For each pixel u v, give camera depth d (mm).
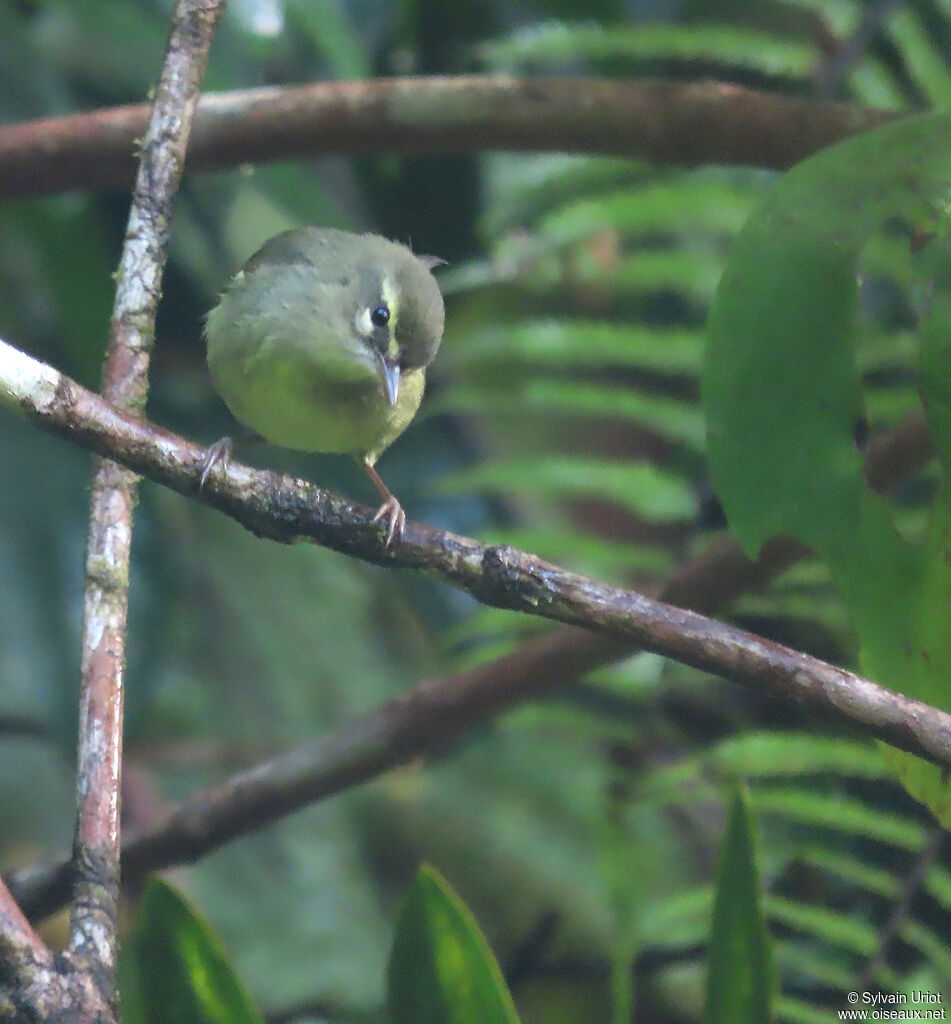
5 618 8594
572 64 10062
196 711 9977
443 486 8539
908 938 7246
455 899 4734
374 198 9602
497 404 8688
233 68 9281
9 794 10391
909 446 6703
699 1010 8898
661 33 8398
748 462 4727
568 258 8930
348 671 10648
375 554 4871
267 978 9508
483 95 6961
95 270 8602
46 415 4766
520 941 9227
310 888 10391
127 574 4840
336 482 9867
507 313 9875
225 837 6902
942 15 8820
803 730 8203
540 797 11234
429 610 10062
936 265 4691
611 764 8406
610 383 9633
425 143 7129
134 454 4867
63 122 7152
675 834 9344
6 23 9000
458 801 11211
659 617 4543
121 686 4621
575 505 10336
